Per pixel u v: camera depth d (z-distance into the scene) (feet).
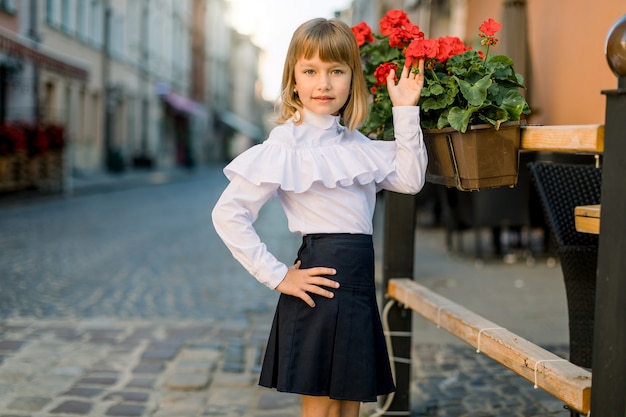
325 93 6.13
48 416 9.18
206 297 16.85
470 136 5.85
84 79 61.57
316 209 6.08
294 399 9.98
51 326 13.75
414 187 6.36
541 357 5.47
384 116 7.23
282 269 6.00
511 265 21.38
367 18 81.71
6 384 10.37
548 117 25.08
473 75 6.13
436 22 44.27
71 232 29.12
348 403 6.42
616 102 4.42
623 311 4.41
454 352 12.34
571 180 8.07
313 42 6.09
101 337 13.00
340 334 5.89
